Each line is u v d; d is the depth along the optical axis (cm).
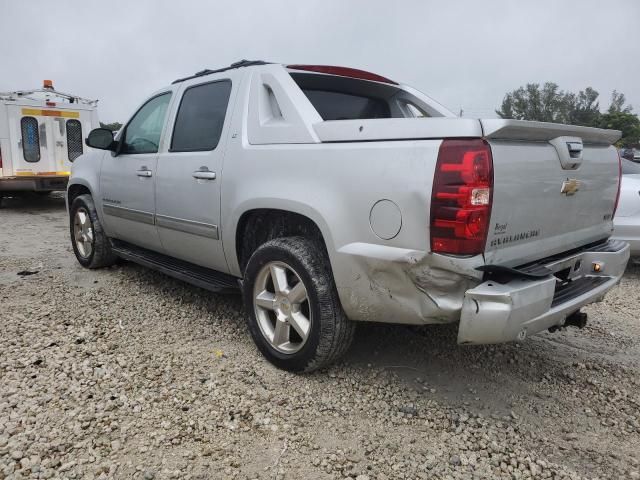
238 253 374
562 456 263
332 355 315
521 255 278
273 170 327
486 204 248
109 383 316
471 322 252
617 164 359
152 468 243
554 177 290
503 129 248
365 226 276
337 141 298
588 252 331
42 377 321
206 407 293
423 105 448
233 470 244
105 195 519
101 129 484
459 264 249
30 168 1182
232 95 378
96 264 570
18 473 235
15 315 428
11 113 1147
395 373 343
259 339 350
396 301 277
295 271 318
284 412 292
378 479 241
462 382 335
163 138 439
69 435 264
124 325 412
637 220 588
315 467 249
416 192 255
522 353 382
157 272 566
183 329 407
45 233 849
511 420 294
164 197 429
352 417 291
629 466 256
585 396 322
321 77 390
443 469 250
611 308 502
